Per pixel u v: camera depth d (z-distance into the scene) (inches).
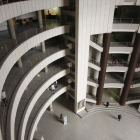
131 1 605.6
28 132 581.9
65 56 786.8
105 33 674.8
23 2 445.7
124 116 893.2
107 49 711.1
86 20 610.5
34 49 756.6
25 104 564.1
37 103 724.0
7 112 391.5
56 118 874.8
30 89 644.7
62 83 884.6
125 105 947.3
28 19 738.2
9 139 331.0
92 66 762.8
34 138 751.7
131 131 804.0
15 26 676.1
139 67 776.3
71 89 938.1
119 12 813.2
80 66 729.6
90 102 973.2
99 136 774.5
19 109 542.0
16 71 571.2
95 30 652.1
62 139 755.4
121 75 930.7
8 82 507.5
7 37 541.0
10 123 362.0
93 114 904.3
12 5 403.5
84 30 631.2
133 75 803.4
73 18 727.7
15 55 438.0
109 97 996.6
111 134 786.2
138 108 909.8
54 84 872.3
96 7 597.6
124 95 886.4
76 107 880.3
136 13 776.3
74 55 737.0
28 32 581.3
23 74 544.4
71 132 792.9
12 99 430.6
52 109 924.6
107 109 930.7
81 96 855.1
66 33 722.8
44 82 682.8
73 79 802.2
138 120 870.4
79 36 633.0
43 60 627.5
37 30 606.2
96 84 836.0
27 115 542.0
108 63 828.6
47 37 600.4
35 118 637.9
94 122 854.5
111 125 837.2
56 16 797.2
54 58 687.1
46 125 829.2
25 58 666.8
